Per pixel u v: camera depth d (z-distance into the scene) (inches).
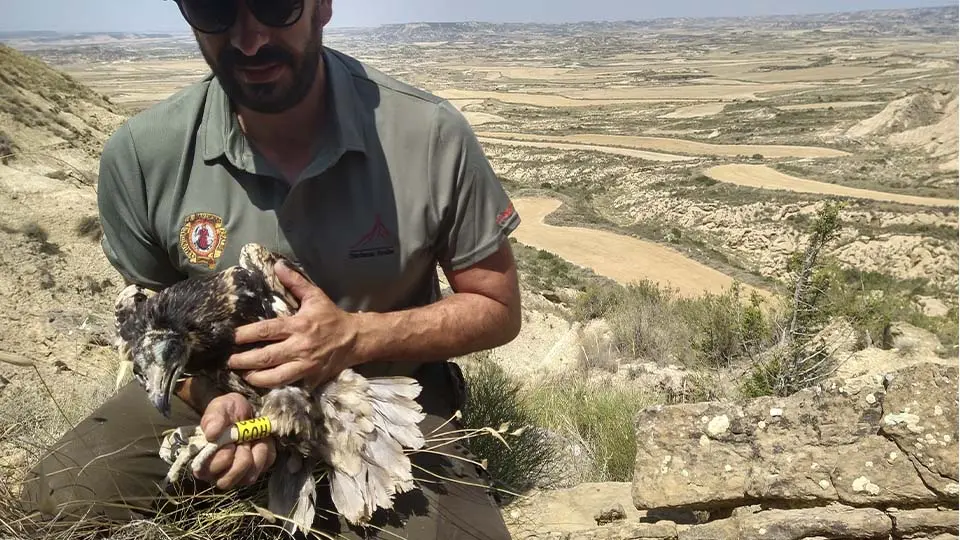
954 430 35.5
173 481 30.1
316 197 34.4
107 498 34.3
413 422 33.0
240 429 29.6
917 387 37.2
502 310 37.4
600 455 60.4
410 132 35.1
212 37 31.2
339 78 34.4
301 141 34.8
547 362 133.6
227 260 35.0
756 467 38.4
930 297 364.8
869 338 116.1
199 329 29.1
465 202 36.1
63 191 171.9
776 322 106.1
